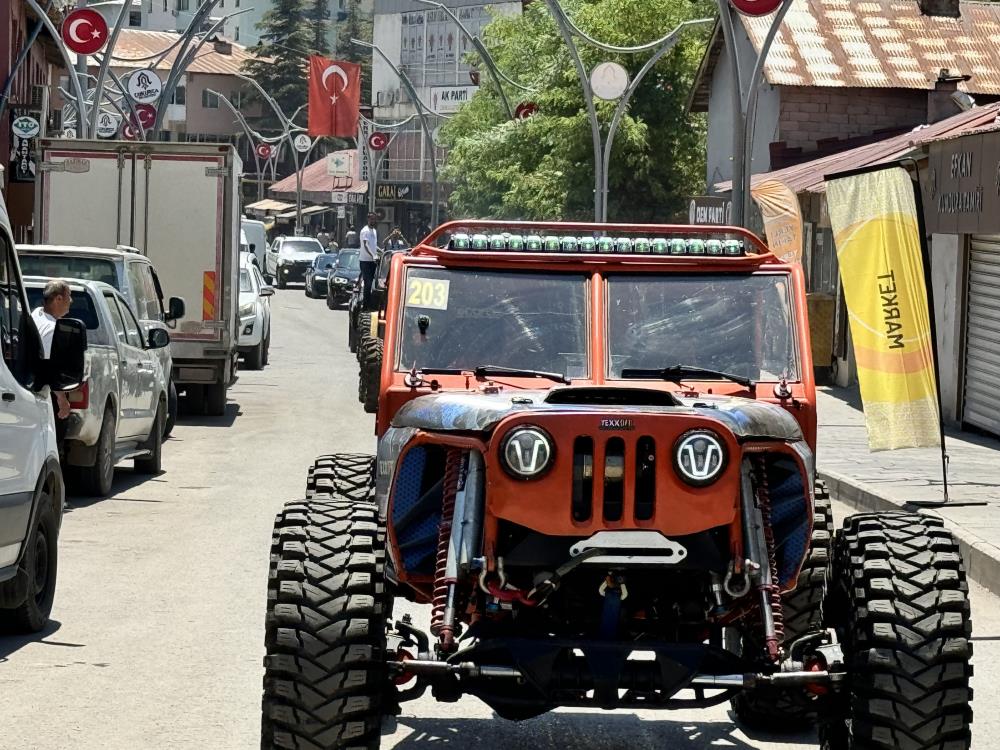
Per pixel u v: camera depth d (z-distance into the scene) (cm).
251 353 5088
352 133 11125
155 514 2275
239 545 2006
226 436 3353
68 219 3756
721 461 902
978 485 2595
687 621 962
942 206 3456
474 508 924
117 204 3747
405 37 18488
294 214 17812
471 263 1168
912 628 916
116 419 2508
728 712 1282
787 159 6719
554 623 959
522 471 899
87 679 1320
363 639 916
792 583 993
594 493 898
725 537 938
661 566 914
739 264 1166
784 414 1003
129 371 2575
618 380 1131
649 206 8375
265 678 926
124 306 2730
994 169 3162
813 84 6669
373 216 5969
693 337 1147
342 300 8662
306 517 971
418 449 998
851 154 5481
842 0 7219
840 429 3575
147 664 1374
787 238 3406
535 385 1123
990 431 3566
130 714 1207
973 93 6688
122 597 1670
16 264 1521
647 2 8162
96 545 1995
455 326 1148
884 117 6856
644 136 8069
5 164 8244
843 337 4781
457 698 968
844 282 2397
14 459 1423
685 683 925
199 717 1200
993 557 1889
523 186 8362
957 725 914
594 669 920
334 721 915
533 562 916
